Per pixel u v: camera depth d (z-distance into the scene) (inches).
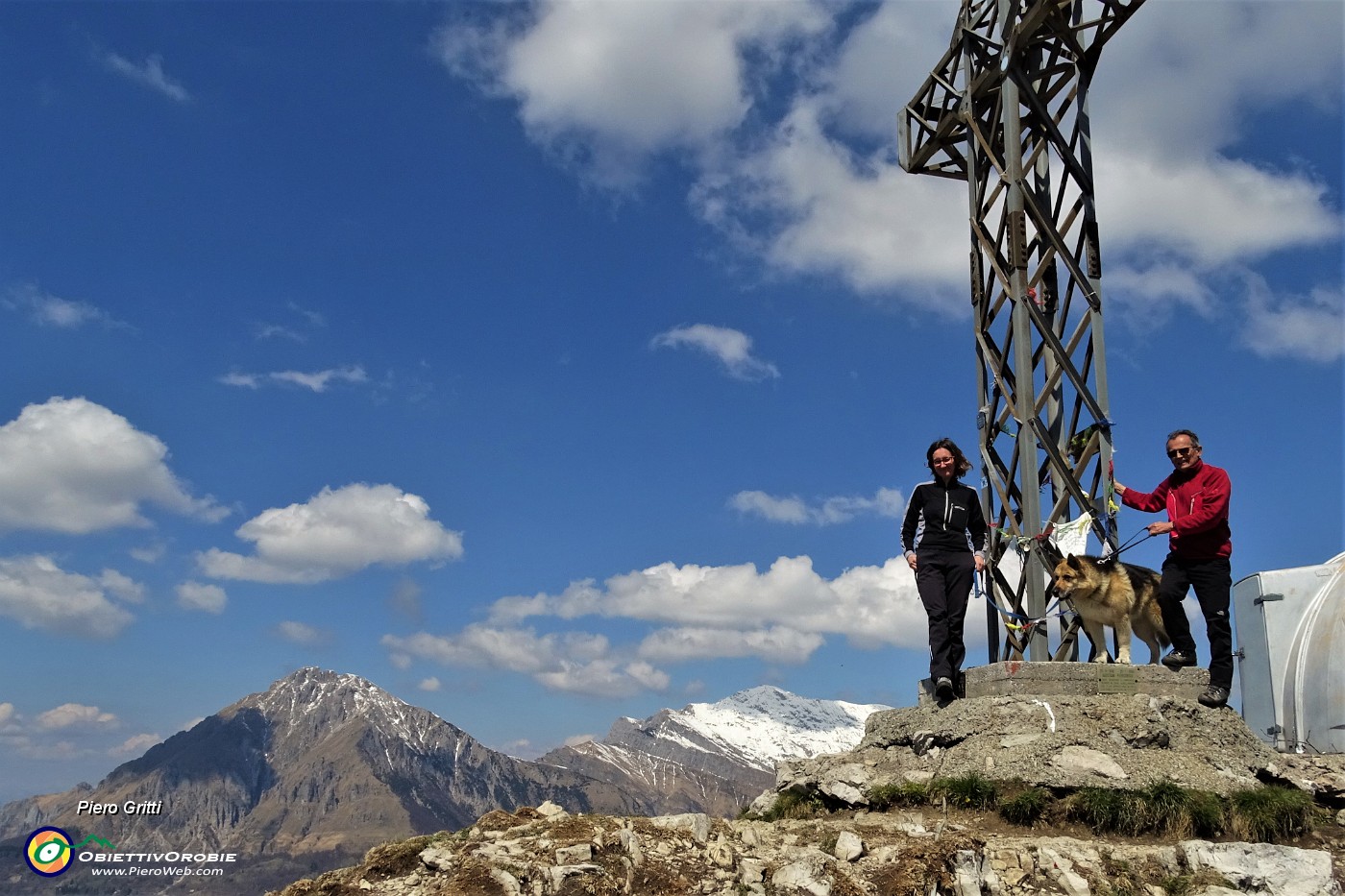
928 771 430.9
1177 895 329.4
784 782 476.7
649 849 346.3
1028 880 337.7
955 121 569.3
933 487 474.9
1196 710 423.2
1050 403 519.2
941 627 460.4
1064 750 406.0
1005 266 524.4
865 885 328.5
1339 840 366.9
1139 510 464.1
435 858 342.3
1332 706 510.3
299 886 334.6
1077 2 520.1
